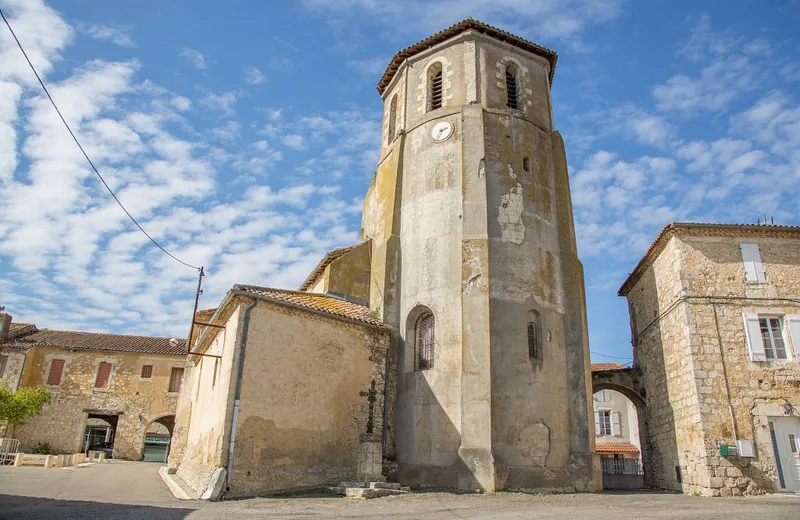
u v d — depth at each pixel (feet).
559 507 41.50
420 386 61.46
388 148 79.82
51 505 37.60
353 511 37.24
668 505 44.09
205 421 59.98
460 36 75.87
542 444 58.18
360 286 71.10
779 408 60.80
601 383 81.61
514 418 57.72
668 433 70.08
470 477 54.29
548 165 72.90
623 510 39.65
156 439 153.28
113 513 34.53
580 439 60.34
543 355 61.72
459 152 68.90
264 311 52.42
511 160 69.10
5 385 115.55
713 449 59.41
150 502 41.70
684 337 64.80
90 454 102.01
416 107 76.28
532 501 46.09
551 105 79.56
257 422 49.19
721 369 62.28
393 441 61.11
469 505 42.11
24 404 106.01
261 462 48.57
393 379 63.26
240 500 44.14
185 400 83.56
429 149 71.46
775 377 61.87
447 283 63.62
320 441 53.31
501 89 74.43
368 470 54.70
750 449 59.06
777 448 60.13
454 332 61.36
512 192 67.26
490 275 61.93
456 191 67.21
